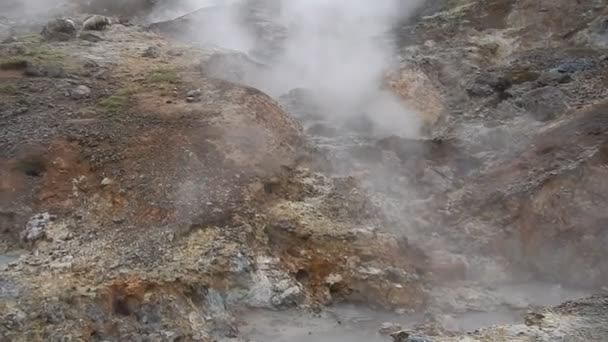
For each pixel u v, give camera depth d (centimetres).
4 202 1131
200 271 1002
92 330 912
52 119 1303
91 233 1070
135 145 1209
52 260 1019
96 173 1163
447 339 841
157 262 1011
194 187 1131
